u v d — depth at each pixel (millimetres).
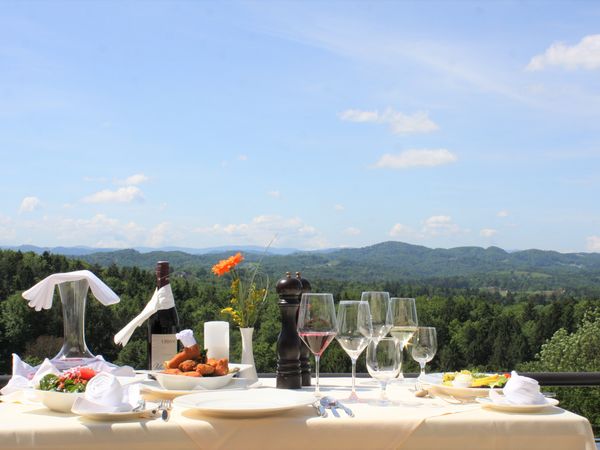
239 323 2488
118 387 1851
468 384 2221
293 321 2363
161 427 1757
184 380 2186
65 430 1735
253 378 2439
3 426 1744
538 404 1917
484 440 1824
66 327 2459
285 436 1783
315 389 2361
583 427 1838
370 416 1836
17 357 2404
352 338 2092
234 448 1771
